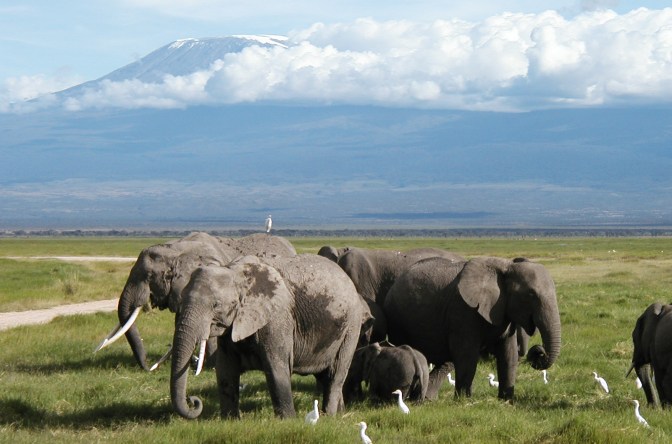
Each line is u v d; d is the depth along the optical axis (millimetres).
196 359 30016
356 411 22266
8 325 42281
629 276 73562
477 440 18734
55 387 25422
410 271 26703
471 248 169000
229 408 21016
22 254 138625
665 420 20750
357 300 22281
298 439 17953
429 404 23156
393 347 23938
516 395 25781
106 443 18438
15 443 18188
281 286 20734
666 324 22406
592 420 19516
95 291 59312
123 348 34156
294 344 20984
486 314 24625
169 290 29828
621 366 30547
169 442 18141
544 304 24375
